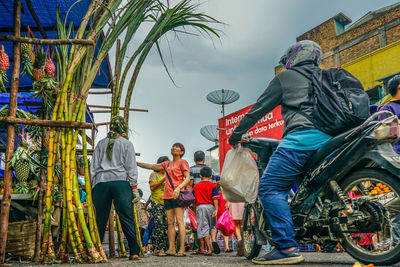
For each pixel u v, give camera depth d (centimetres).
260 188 306
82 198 615
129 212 403
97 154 413
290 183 301
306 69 312
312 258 398
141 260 406
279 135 1168
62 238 367
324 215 279
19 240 425
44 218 361
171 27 462
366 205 255
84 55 395
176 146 539
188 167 541
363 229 258
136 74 486
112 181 398
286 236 292
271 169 303
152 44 469
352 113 274
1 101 595
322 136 290
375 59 1712
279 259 291
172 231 540
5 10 471
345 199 265
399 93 351
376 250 272
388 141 250
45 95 386
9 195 324
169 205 538
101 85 681
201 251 622
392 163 244
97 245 373
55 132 372
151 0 436
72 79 389
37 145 494
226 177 349
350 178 271
